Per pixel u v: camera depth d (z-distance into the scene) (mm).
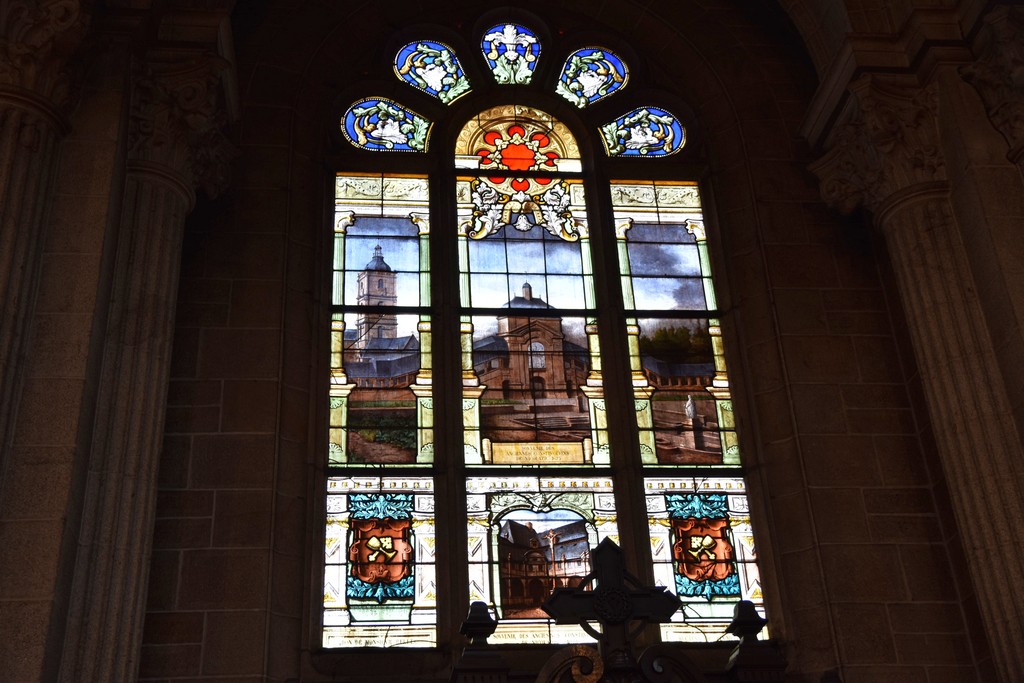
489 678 9047
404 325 14039
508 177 15258
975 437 11812
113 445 10727
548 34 16266
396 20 15922
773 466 13320
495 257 14633
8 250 10078
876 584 12508
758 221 14617
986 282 12242
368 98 15570
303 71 15109
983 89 12797
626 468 13320
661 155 15617
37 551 9352
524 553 12844
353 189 14906
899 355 13875
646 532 13039
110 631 10039
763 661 9289
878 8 13977
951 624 12383
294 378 13156
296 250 13945
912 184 13070
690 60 16047
